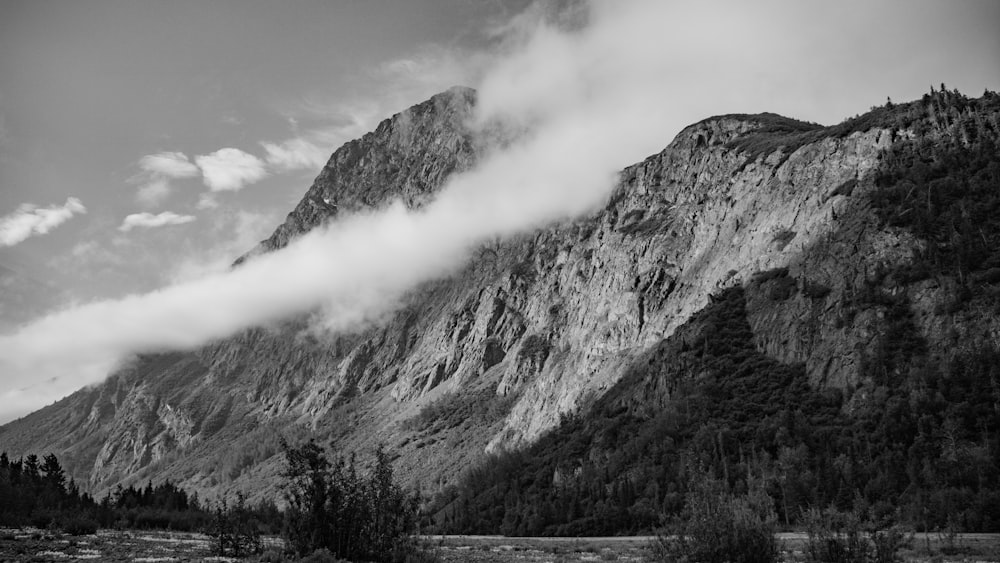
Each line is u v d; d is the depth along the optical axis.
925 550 78.94
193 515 182.50
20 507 134.12
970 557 72.88
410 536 66.69
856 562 50.91
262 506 198.88
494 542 131.50
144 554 74.00
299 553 62.22
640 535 155.12
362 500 64.19
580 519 170.12
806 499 133.88
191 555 73.81
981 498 116.38
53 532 103.31
